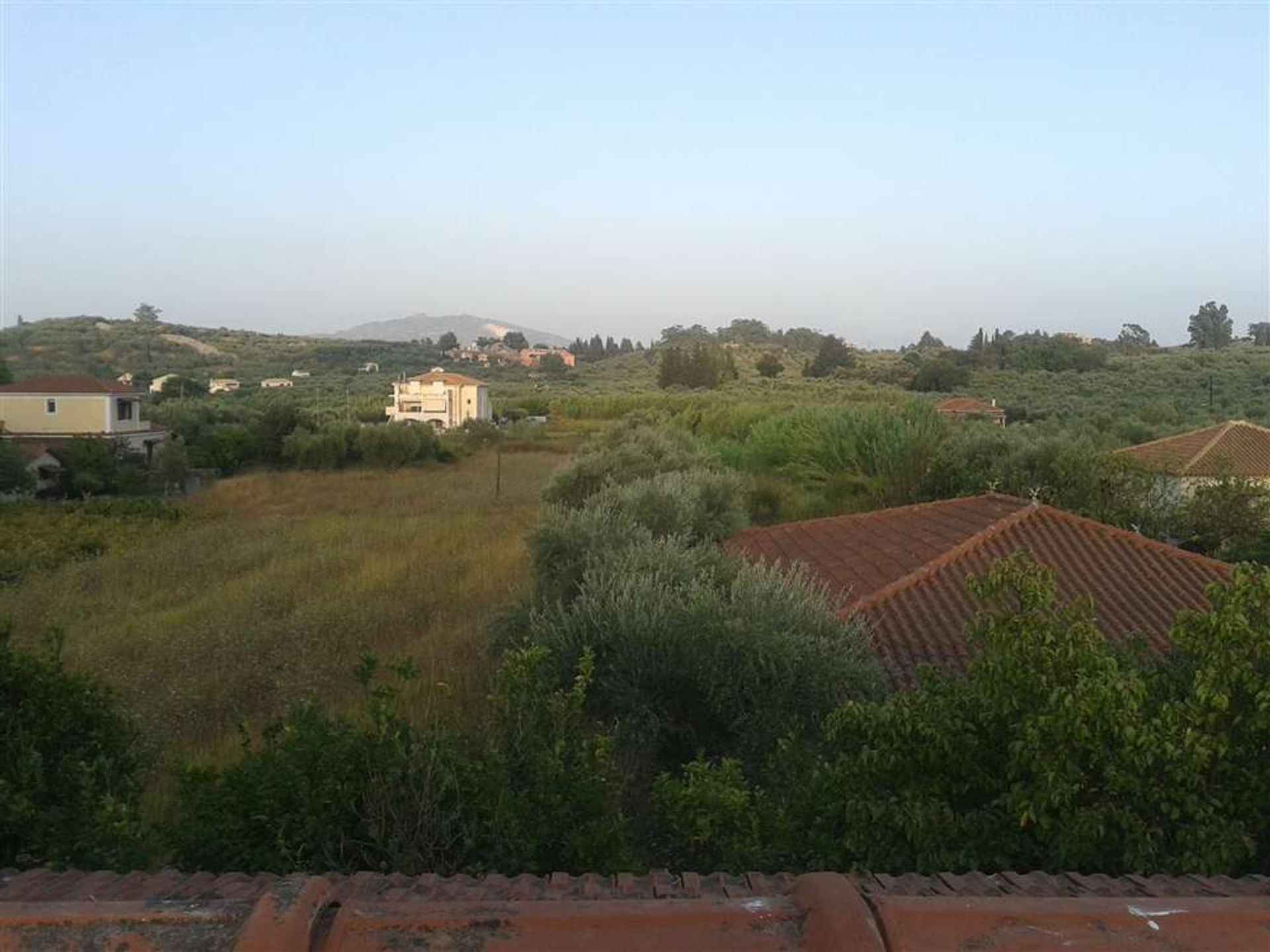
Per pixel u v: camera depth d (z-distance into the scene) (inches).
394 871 187.9
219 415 2187.5
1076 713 150.8
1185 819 152.6
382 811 195.6
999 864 158.6
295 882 92.4
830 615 392.8
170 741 398.0
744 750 343.0
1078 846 147.2
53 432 1820.9
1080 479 800.9
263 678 489.4
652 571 444.1
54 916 86.8
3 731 206.7
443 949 83.2
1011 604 251.8
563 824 204.8
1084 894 125.3
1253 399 2103.8
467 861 194.7
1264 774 150.9
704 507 668.1
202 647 542.0
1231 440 1069.1
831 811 184.4
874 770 177.5
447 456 1932.8
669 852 261.1
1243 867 152.6
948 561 488.1
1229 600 160.4
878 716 181.5
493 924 86.0
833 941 82.7
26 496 1414.9
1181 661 201.8
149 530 1106.1
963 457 915.4
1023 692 166.9
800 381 3255.4
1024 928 86.0
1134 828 146.9
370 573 762.8
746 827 208.7
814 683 346.0
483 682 461.1
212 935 85.2
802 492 1040.8
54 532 1063.0
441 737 220.7
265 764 201.9
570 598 488.4
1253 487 795.4
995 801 165.8
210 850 190.4
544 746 223.0
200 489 1605.6
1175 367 2647.6
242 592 711.7
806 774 236.2
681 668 358.6
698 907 89.9
